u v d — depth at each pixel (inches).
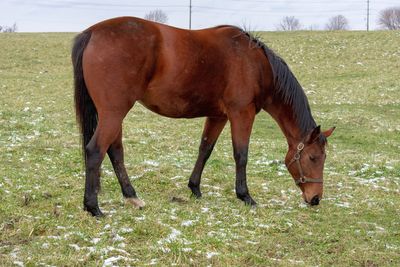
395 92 860.6
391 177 381.1
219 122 291.6
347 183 357.7
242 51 272.2
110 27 245.6
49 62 1198.9
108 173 346.3
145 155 420.2
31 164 361.1
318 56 1239.5
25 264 193.5
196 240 223.8
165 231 232.2
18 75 1022.4
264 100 284.0
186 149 459.8
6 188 289.9
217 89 267.1
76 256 200.7
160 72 250.5
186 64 253.9
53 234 225.5
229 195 313.1
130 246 215.3
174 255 206.2
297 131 282.8
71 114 633.0
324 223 265.7
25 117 578.6
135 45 243.9
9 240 216.8
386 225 269.4
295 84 282.0
